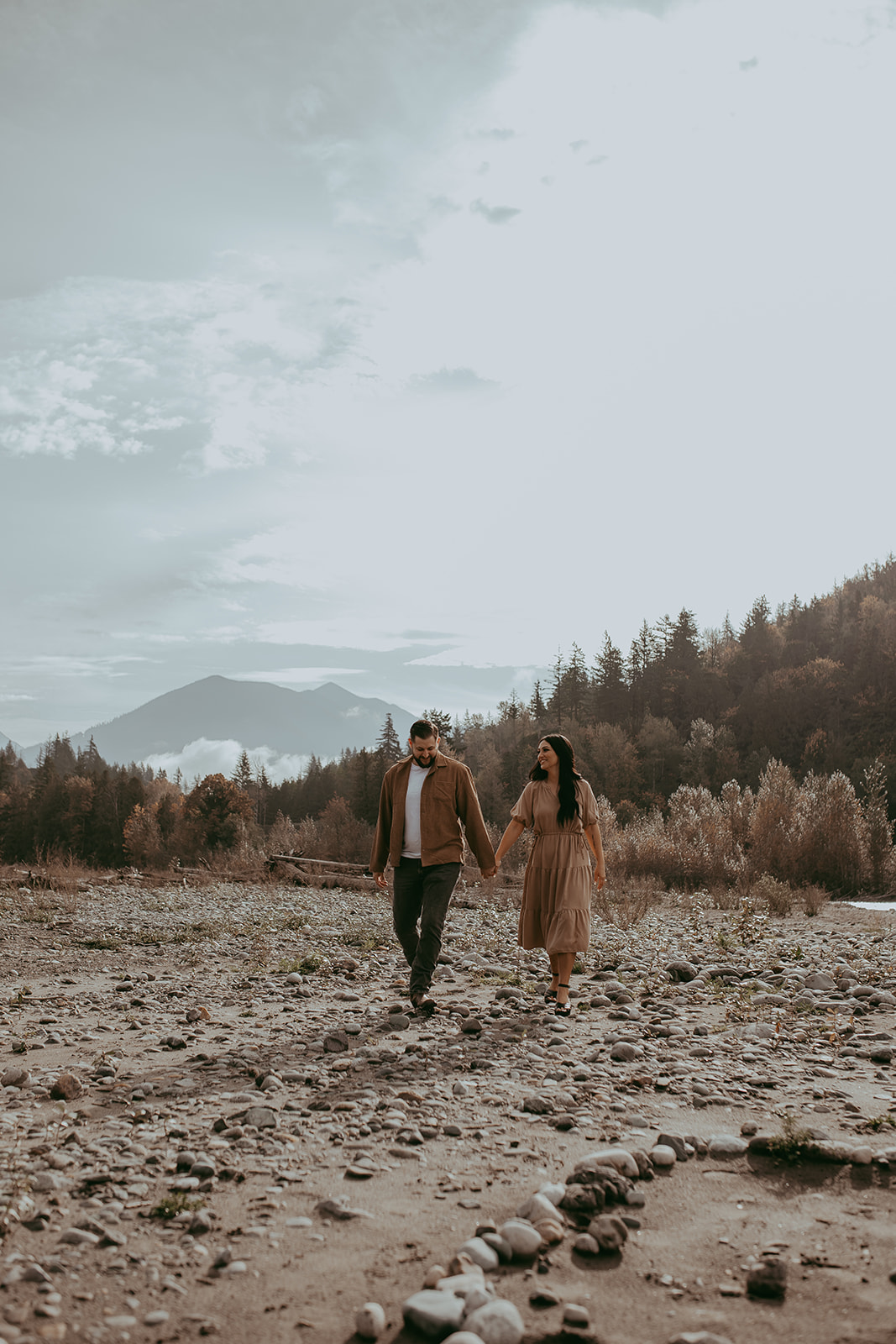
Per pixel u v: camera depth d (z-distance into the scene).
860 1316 2.12
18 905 13.53
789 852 18.42
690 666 123.12
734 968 7.82
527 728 113.75
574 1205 2.76
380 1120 3.73
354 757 101.25
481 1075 4.52
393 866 6.73
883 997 6.37
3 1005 6.71
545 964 8.72
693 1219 2.73
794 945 9.69
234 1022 6.00
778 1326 2.08
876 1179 3.04
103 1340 2.02
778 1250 2.50
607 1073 4.49
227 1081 4.43
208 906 14.62
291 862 21.34
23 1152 3.33
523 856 20.06
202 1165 3.12
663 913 13.60
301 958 9.21
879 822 18.80
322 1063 4.80
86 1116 3.82
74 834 93.50
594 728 97.69
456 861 6.52
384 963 8.89
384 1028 5.71
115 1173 3.12
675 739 91.00
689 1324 2.09
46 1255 2.46
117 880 18.73
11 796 112.62
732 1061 4.76
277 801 118.50
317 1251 2.51
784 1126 3.43
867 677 100.69
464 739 122.75
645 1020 5.94
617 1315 2.14
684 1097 4.06
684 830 20.81
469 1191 2.96
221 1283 2.32
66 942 10.21
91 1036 5.55
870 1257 2.45
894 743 85.19
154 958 9.30
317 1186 3.01
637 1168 3.08
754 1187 2.99
